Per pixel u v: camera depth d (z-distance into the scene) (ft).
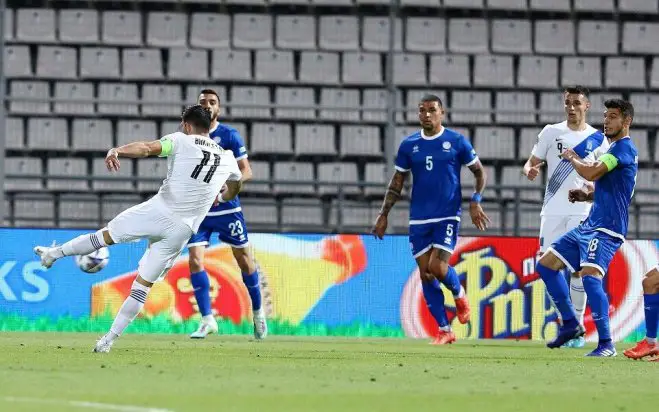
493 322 150.92
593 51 228.43
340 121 211.20
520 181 210.59
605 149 134.10
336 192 202.39
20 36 217.56
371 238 150.92
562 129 134.41
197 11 223.92
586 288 109.70
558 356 108.27
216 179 94.43
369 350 112.88
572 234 122.21
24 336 130.82
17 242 144.97
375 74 221.46
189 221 93.61
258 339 136.26
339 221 174.29
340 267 150.20
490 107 220.02
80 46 218.18
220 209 132.26
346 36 224.74
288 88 216.54
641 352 104.73
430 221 130.41
